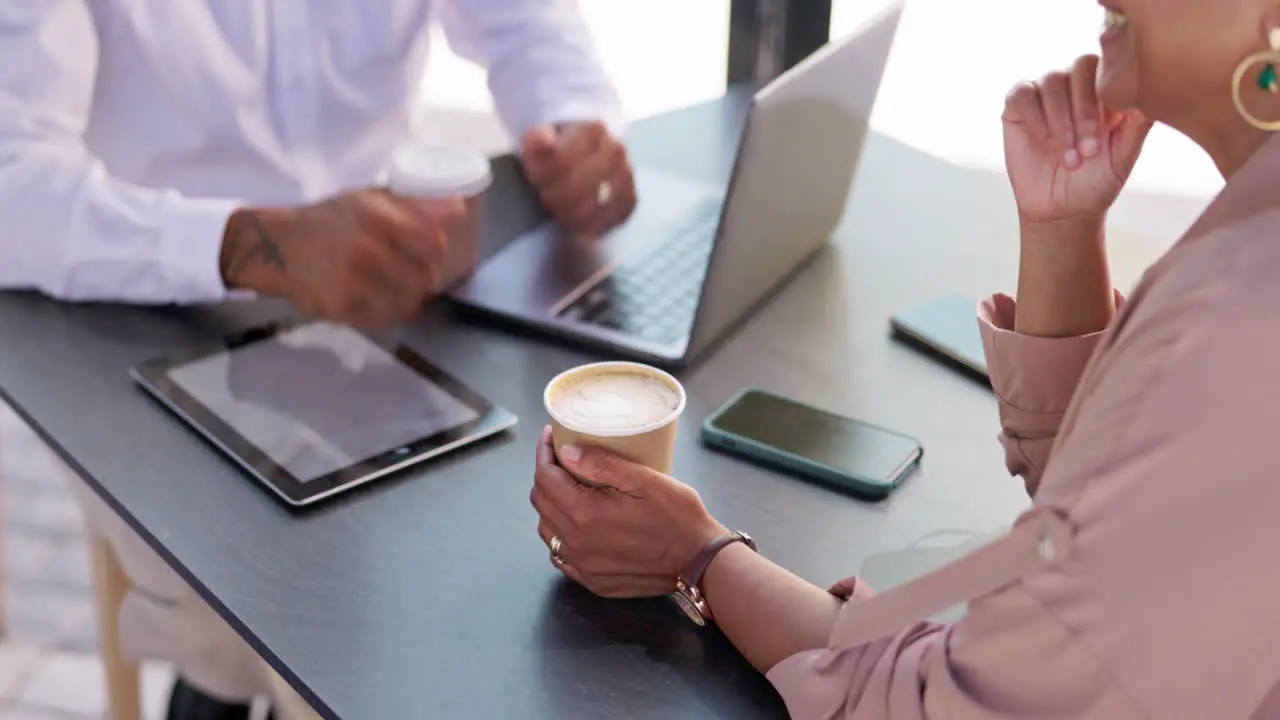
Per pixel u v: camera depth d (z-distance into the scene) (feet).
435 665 2.84
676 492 3.01
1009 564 2.27
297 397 3.71
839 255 4.72
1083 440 2.20
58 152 4.23
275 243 4.06
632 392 3.18
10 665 6.54
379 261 4.07
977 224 4.99
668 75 10.85
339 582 3.07
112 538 4.60
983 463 3.61
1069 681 2.23
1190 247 2.16
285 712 4.05
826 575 3.13
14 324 4.03
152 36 4.69
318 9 5.02
